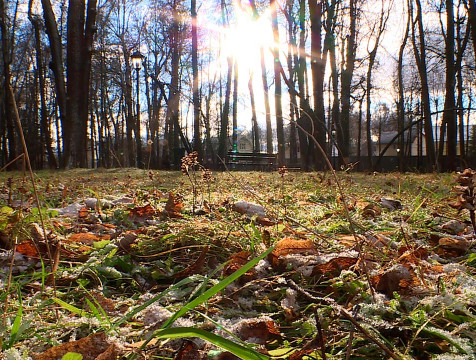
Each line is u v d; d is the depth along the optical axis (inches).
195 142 960.9
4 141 1160.2
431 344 43.6
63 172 535.5
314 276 67.4
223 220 111.3
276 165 836.0
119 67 1461.6
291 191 210.5
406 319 48.1
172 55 1443.2
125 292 66.9
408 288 57.8
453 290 55.3
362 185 261.3
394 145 2420.0
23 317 49.9
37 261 78.1
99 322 48.8
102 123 1625.2
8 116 935.7
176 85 1385.3
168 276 70.6
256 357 31.3
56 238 80.2
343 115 916.6
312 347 42.4
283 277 68.1
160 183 276.4
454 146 693.9
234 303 57.9
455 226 105.9
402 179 327.6
